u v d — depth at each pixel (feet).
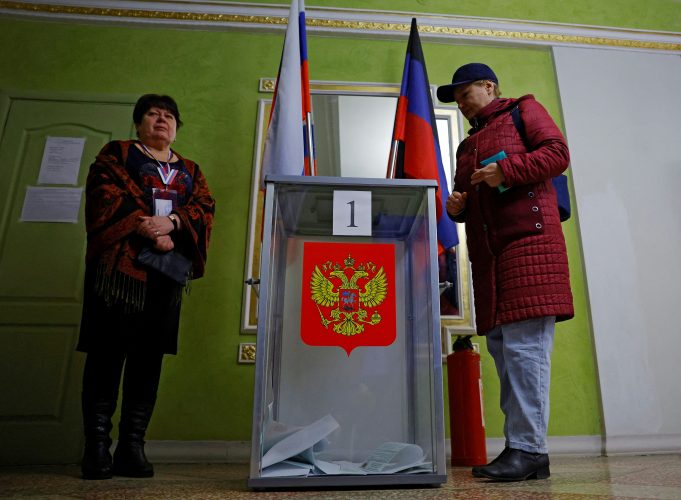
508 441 3.87
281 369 3.53
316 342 3.60
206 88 8.36
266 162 6.00
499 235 4.01
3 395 6.60
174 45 8.60
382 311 3.70
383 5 9.11
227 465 6.23
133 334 4.40
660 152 8.70
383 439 3.51
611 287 7.81
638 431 7.14
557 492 3.07
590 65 9.09
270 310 3.55
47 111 8.02
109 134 7.99
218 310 7.22
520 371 3.78
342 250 3.76
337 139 8.18
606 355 7.45
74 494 3.25
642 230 8.18
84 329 4.29
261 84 8.43
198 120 8.16
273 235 3.64
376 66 8.73
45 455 6.44
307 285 3.67
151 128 5.13
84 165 7.77
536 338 3.81
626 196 8.35
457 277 7.54
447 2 9.28
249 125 8.21
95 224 4.39
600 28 9.34
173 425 6.66
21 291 7.04
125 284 4.28
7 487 3.65
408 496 2.95
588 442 7.06
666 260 8.05
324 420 3.46
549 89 8.96
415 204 3.80
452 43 9.00
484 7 9.31
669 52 9.40
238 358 6.98
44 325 6.95
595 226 8.10
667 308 7.80
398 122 7.06
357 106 8.38
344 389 3.56
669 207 8.38
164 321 4.62
